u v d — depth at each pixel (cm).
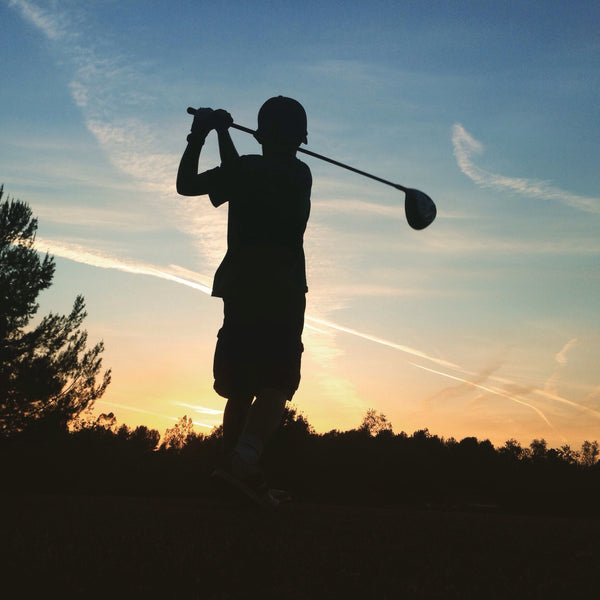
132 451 2752
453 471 5162
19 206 2025
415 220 344
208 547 166
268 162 295
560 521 343
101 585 122
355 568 144
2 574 128
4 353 1888
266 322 276
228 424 289
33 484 2327
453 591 123
